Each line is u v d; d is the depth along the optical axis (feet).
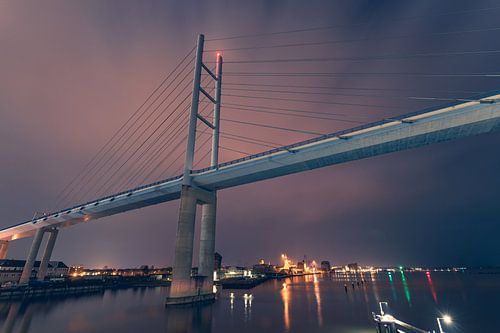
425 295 223.10
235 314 131.34
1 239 355.77
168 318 122.31
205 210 186.70
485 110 113.91
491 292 241.96
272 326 106.73
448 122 121.39
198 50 215.31
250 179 177.27
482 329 103.91
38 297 199.82
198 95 204.54
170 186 196.24
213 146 219.82
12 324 111.24
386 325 73.15
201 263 174.70
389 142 136.87
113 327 106.32
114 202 236.43
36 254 294.05
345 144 146.00
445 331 101.60
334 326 105.50
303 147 157.89
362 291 266.57
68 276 396.37
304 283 431.84
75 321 117.08
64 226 309.22
